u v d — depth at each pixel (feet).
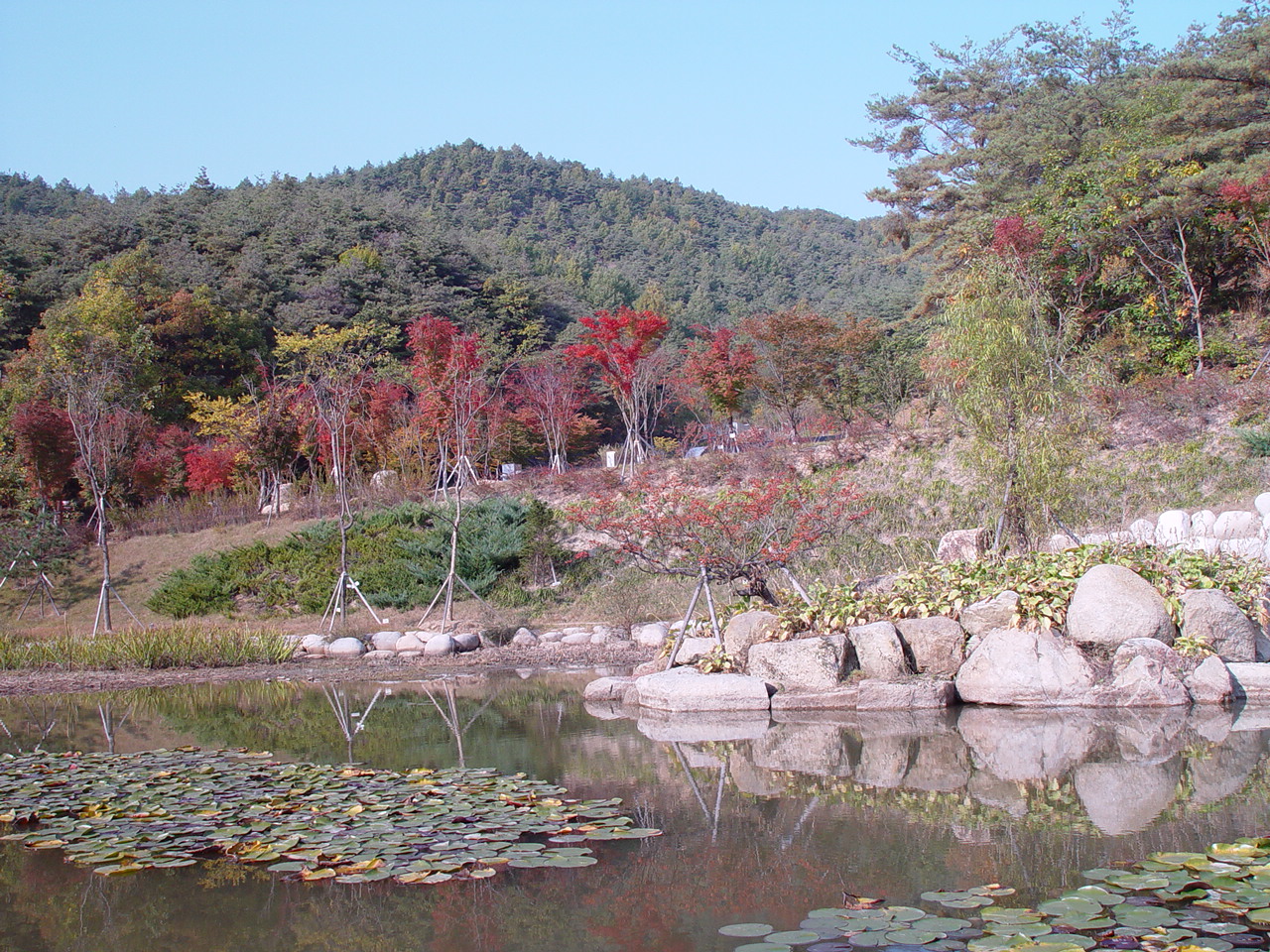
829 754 26.89
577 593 60.44
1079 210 67.77
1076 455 42.14
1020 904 15.49
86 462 62.18
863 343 76.48
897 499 59.00
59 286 139.13
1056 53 101.04
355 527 69.46
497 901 16.75
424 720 34.81
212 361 132.05
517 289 160.15
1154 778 22.84
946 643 33.86
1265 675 31.24
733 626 36.68
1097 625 32.07
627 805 22.39
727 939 14.67
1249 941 13.43
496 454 99.19
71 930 16.05
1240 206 61.52
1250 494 50.37
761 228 428.15
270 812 21.81
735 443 79.10
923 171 98.48
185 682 47.01
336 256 165.17
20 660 52.42
